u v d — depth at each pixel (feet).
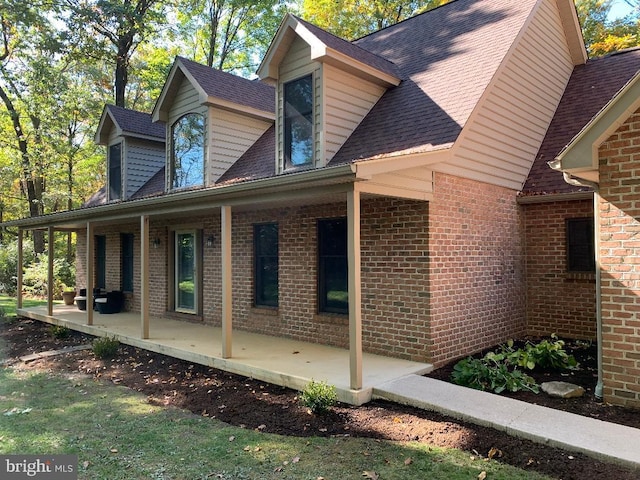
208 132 33.32
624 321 16.70
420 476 12.48
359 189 18.35
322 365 22.17
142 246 29.94
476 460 13.30
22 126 77.82
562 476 12.26
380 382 19.13
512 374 19.30
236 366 22.91
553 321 28.60
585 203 27.32
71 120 75.72
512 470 12.67
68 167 83.56
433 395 17.72
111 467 13.39
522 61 28.81
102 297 43.21
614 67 34.37
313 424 16.40
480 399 17.33
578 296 27.63
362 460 13.48
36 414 18.19
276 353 24.89
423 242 22.34
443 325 22.77
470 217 24.89
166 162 36.99
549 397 17.85
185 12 76.13
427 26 35.76
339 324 26.27
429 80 27.96
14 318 43.62
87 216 35.09
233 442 15.07
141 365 25.90
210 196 23.95
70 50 65.10
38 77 63.98
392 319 23.56
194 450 14.51
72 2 62.34
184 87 35.50
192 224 36.45
